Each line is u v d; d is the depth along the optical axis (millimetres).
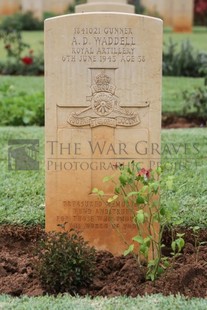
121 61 5918
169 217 5598
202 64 15289
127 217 6062
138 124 6000
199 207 6945
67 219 6117
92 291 5449
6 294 5305
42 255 5531
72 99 5965
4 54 18703
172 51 15609
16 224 6754
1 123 10977
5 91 12539
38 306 4945
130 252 5820
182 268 5598
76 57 5910
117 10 12320
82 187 6086
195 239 6477
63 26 5871
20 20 24469
